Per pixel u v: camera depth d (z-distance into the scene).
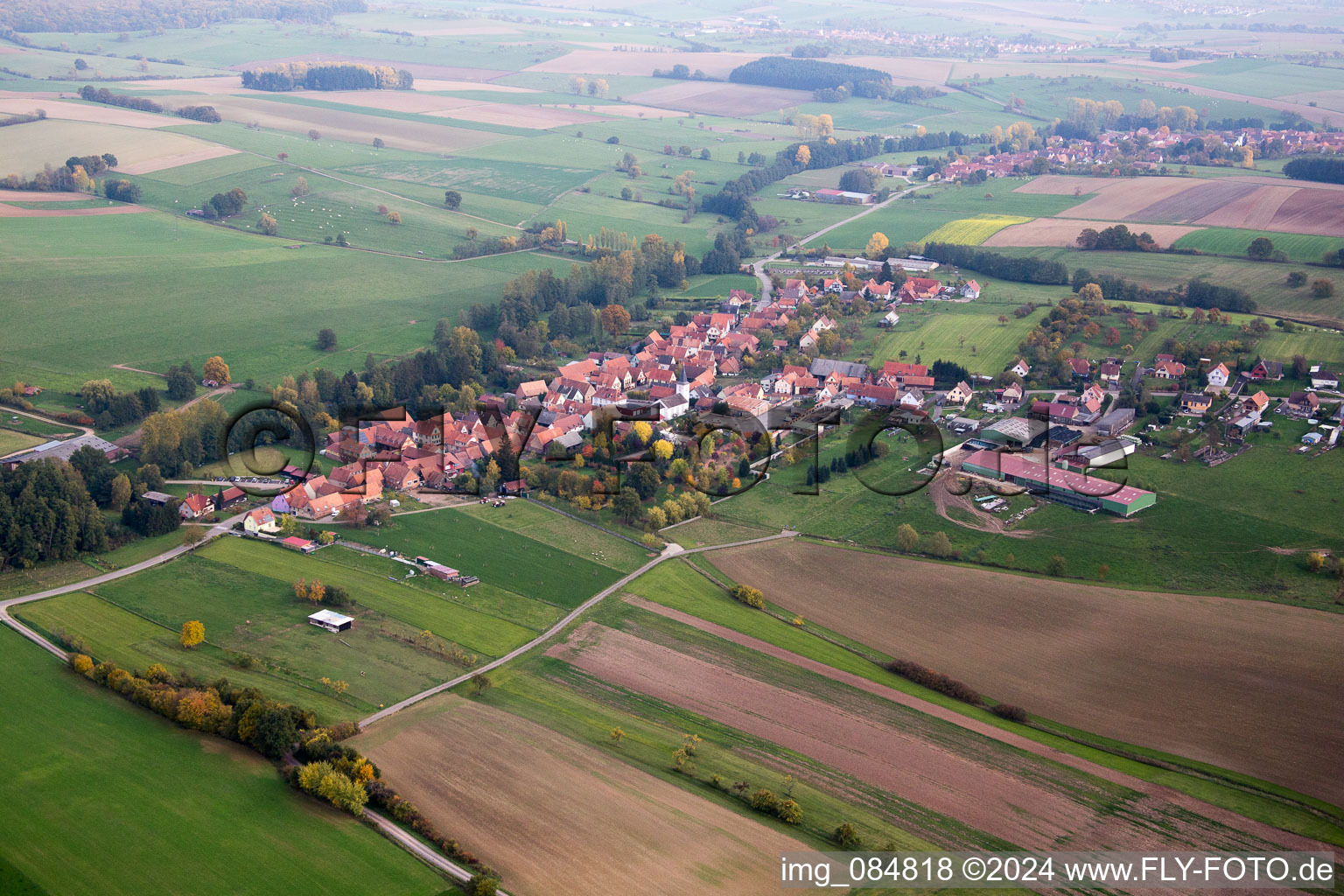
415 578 171.88
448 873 106.88
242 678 141.25
